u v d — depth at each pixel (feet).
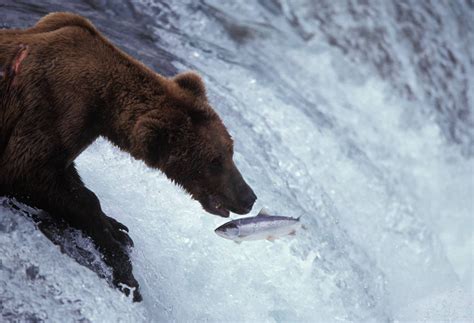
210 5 87.10
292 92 80.07
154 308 45.96
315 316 54.19
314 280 55.93
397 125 89.40
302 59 88.79
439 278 73.41
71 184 42.37
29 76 41.06
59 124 41.09
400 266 71.61
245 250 52.70
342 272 59.26
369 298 60.75
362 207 72.23
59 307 40.73
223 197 44.21
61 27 43.37
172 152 42.75
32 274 41.14
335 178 72.13
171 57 72.28
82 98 41.45
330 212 64.90
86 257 43.29
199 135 42.86
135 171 52.39
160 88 43.14
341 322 55.83
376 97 90.79
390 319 63.10
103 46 43.04
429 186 86.79
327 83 88.43
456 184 88.79
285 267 54.24
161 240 49.52
